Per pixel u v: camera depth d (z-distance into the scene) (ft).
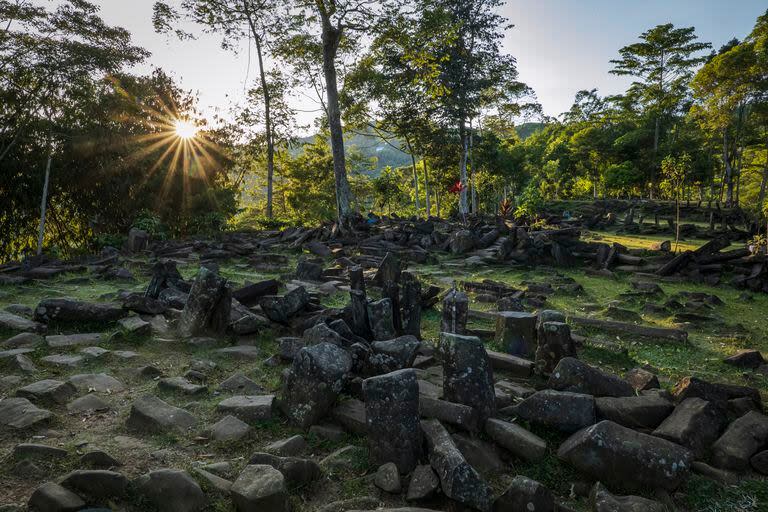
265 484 10.30
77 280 36.27
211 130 84.58
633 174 184.34
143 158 71.92
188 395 16.16
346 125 121.70
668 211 124.67
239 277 41.09
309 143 133.49
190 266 46.91
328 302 31.22
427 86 74.95
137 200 72.84
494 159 160.15
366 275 40.42
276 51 93.97
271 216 96.22
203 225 79.56
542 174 200.13
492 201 180.14
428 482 11.02
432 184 158.81
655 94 191.31
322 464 12.39
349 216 68.13
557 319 20.48
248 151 95.86
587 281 42.86
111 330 22.84
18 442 12.67
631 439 11.99
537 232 60.13
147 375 17.94
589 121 221.66
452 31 70.13
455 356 14.32
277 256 50.19
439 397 14.93
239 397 15.66
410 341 17.51
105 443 12.88
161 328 23.17
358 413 14.29
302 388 14.34
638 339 25.35
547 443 13.42
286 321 23.57
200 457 12.48
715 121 140.97
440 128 122.83
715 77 135.44
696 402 14.21
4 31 56.75
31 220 66.85
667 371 20.67
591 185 218.18
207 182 82.94
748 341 25.11
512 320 21.59
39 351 19.44
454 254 55.72
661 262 47.37
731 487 11.87
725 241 46.34
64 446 12.53
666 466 11.46
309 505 10.96
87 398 15.37
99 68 62.49
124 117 70.23
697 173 168.55
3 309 25.79
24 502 10.17
